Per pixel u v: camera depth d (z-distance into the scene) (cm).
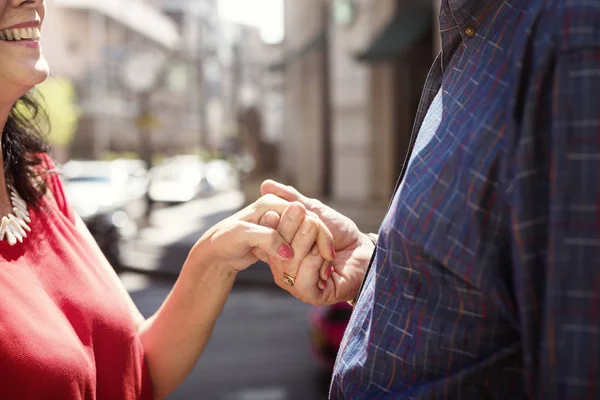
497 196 75
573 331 65
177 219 1811
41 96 139
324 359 518
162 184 2411
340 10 1609
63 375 106
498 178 75
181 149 6294
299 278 120
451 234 78
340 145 1650
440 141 84
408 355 83
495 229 75
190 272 134
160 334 139
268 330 731
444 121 86
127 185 1416
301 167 1852
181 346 138
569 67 69
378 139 1509
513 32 80
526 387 73
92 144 4478
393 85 1473
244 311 827
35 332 105
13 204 119
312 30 1895
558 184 68
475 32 85
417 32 1270
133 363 128
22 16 110
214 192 2825
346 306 509
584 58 68
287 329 736
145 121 2620
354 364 92
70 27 4316
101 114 4509
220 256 127
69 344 110
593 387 64
